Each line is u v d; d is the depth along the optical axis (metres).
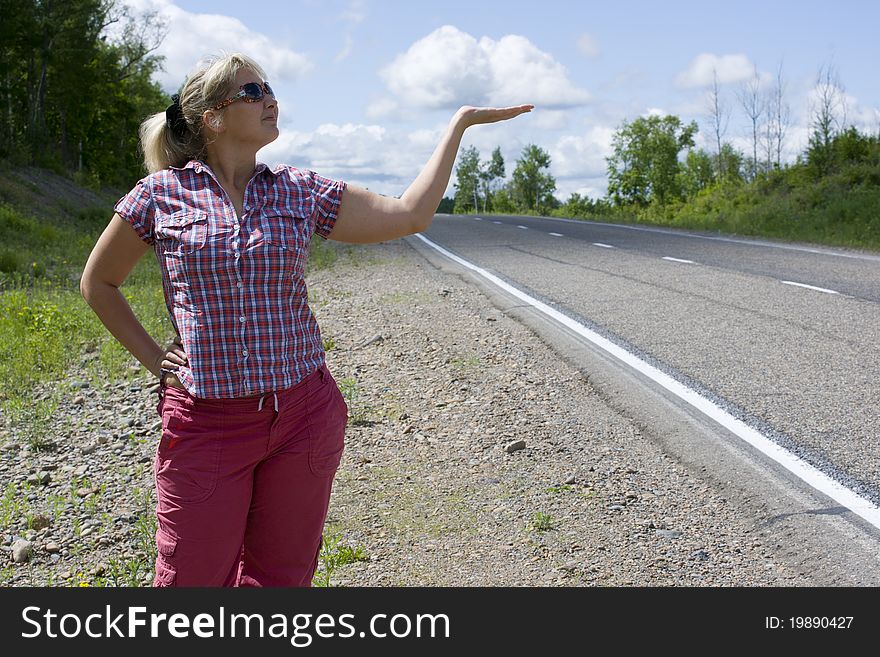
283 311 2.50
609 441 5.38
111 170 58.25
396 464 5.23
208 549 2.51
